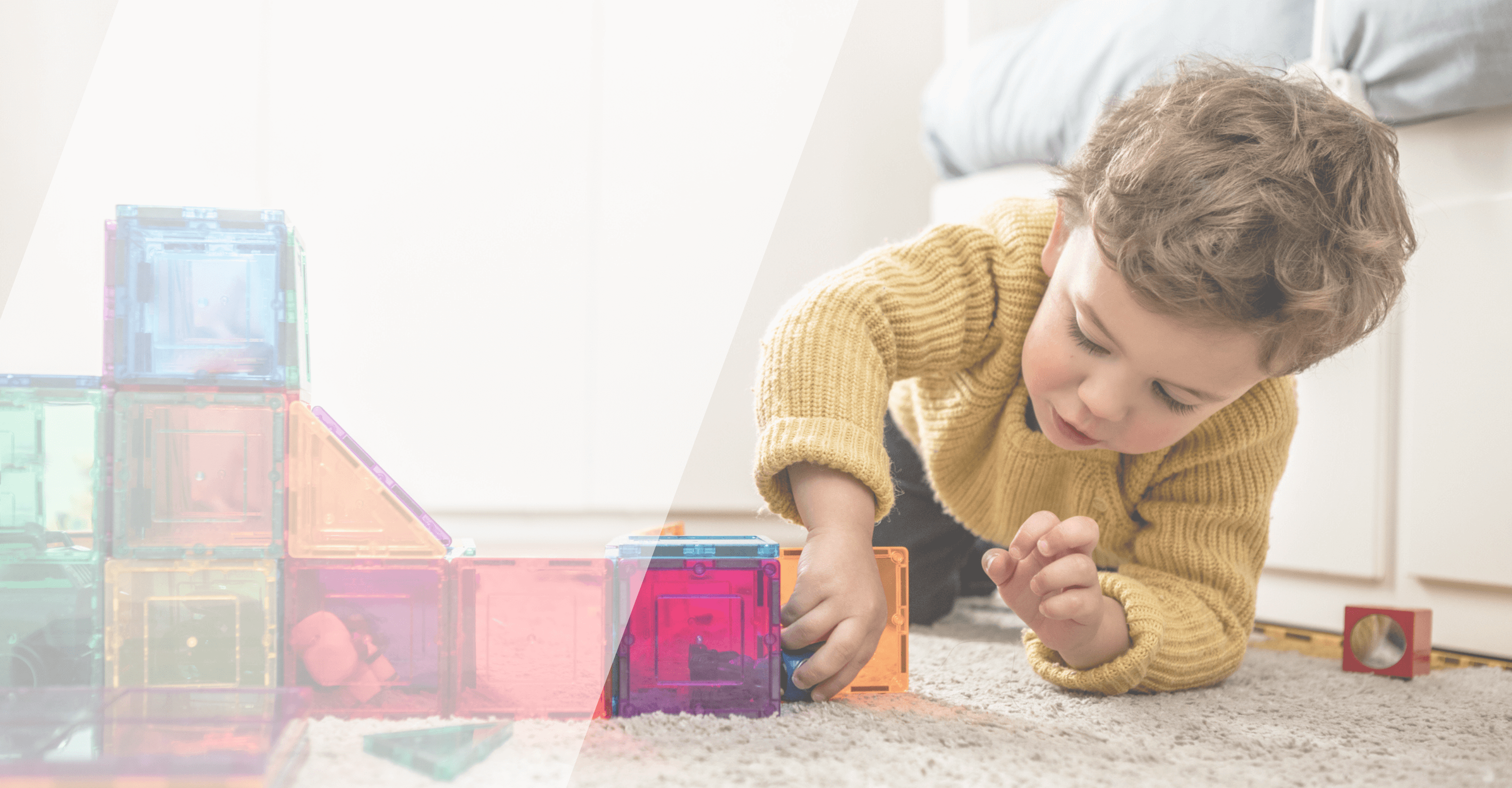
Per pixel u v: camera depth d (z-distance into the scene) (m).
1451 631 1.08
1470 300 1.05
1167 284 0.69
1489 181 1.04
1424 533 1.09
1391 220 0.78
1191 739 0.67
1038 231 0.95
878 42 1.92
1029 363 0.84
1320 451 1.18
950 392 1.00
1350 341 0.77
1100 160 0.81
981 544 1.41
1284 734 0.69
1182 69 0.87
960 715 0.71
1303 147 0.74
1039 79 1.57
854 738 0.62
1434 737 0.70
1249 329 0.71
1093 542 0.74
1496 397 1.03
